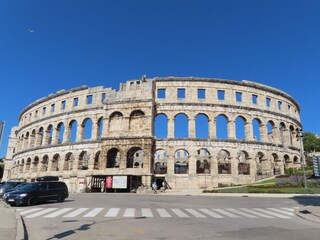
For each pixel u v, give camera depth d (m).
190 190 53.78
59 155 71.00
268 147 66.88
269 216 20.17
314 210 21.67
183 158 91.12
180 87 66.88
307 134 125.50
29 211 21.53
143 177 55.09
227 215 20.31
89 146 66.50
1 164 129.00
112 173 56.53
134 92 62.47
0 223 14.53
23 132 89.81
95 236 12.52
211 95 66.94
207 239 12.01
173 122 64.06
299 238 12.39
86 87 72.81
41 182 29.09
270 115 70.75
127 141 58.41
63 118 74.00
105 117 61.91
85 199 34.09
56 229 14.16
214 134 64.00
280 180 55.34
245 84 69.44
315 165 38.22
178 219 17.75
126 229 14.07
